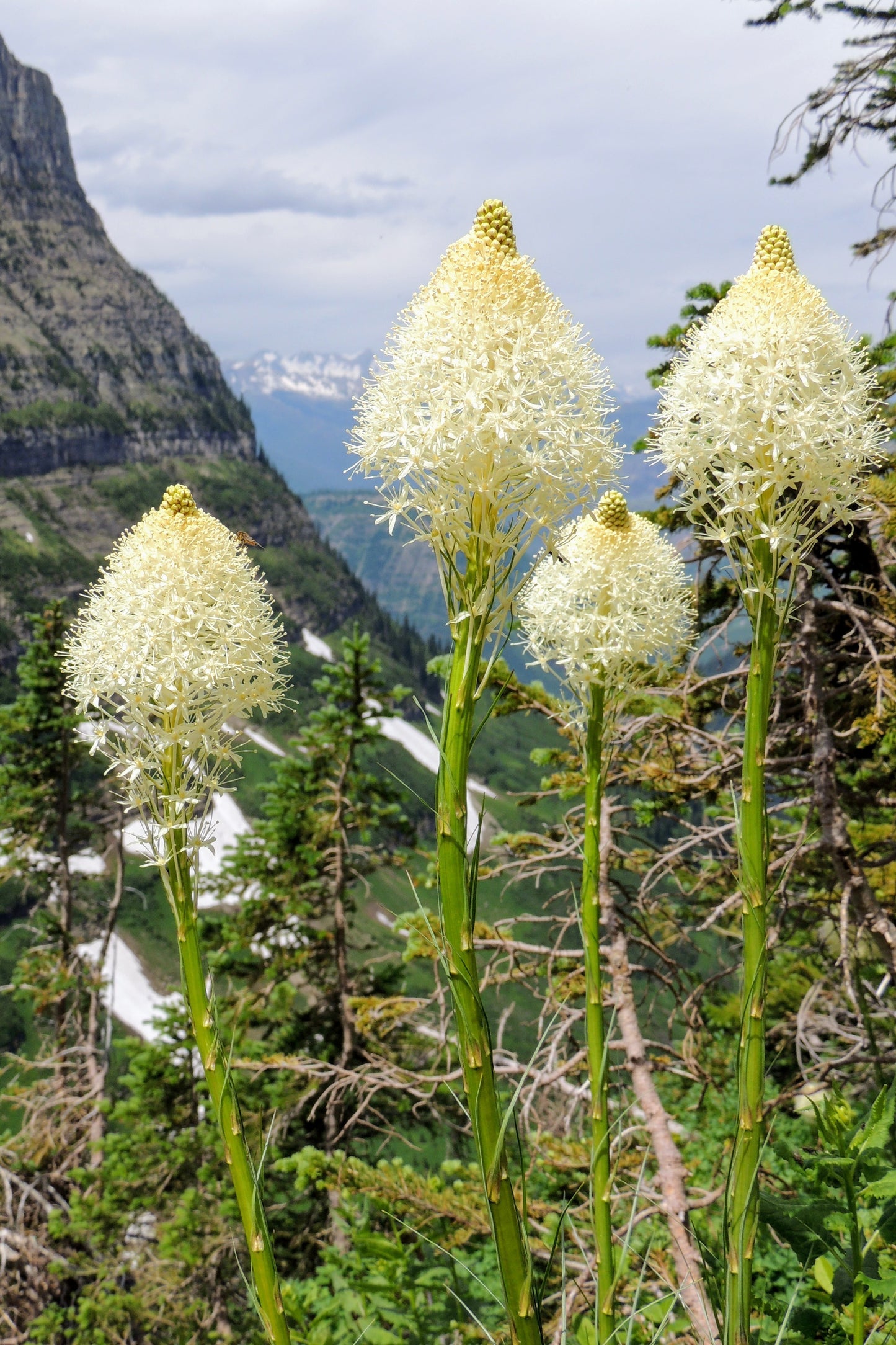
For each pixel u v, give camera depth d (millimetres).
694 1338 3619
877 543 6504
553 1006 6184
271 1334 2332
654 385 6559
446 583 2127
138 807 2525
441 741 2053
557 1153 5953
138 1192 14547
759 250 2656
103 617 2658
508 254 2262
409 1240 5922
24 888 21172
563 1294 2201
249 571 2791
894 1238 2523
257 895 14664
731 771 6586
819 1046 6586
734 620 6258
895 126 7805
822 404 2445
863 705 6895
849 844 5887
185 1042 14688
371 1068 8539
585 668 3531
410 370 2191
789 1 7488
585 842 3232
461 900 2016
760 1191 2594
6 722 19359
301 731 14516
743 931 2336
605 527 3965
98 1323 13555
